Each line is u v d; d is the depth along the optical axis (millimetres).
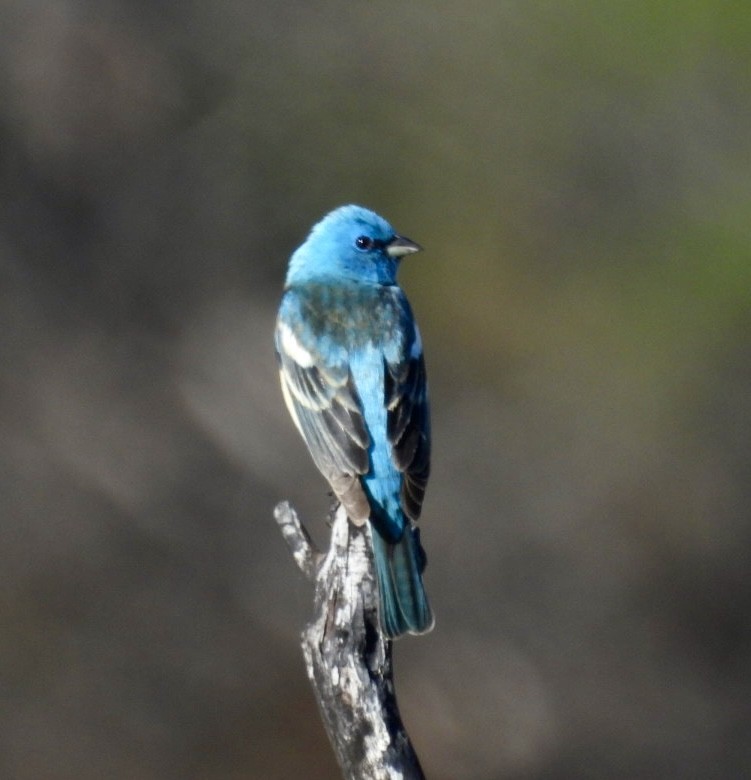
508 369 16703
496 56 16422
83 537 16250
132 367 16859
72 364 16781
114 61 17016
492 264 16422
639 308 16312
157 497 16453
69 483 16469
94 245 17172
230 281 17094
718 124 16031
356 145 16703
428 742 16109
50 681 15633
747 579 16922
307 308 10195
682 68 15984
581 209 16359
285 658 15836
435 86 16594
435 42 16594
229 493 16531
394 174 16609
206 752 15336
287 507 8742
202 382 16859
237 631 15953
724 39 15719
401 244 10844
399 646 16453
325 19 16891
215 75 17062
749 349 16422
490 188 16438
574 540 16953
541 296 16453
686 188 16172
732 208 16031
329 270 10672
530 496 16953
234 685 15672
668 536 17094
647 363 16484
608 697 16641
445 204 16484
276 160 16922
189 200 17141
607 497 16969
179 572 16234
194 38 17094
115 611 15992
